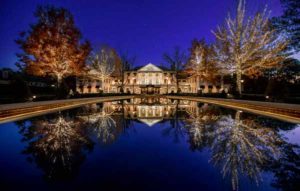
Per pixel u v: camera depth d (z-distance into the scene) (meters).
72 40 24.38
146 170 4.77
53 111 16.23
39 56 22.23
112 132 8.80
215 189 3.83
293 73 33.38
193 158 5.59
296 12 19.62
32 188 3.83
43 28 22.48
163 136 8.14
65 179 4.21
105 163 5.18
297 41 20.34
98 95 41.19
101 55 47.25
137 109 18.78
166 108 19.78
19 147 6.43
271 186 3.94
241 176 4.41
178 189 3.82
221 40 28.02
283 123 10.56
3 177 4.29
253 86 35.41
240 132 8.58
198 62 46.16
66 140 7.31
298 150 6.14
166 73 67.44
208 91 61.34
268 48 23.69
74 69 25.06
